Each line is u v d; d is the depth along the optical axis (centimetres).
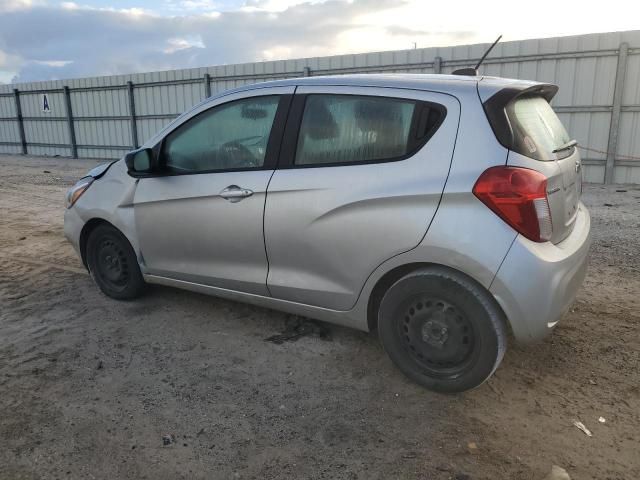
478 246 279
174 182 392
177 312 432
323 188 325
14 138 2680
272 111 355
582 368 342
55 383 327
